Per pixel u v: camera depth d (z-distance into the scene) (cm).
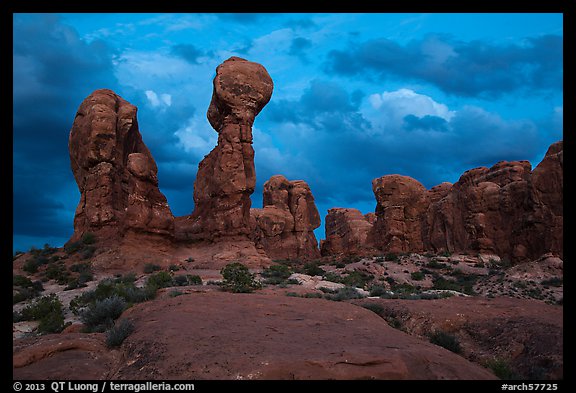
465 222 6006
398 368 912
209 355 980
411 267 5278
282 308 1559
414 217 7044
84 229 4628
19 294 2806
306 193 9088
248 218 4841
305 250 8488
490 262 5316
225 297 1720
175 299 1659
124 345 1170
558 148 5075
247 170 4872
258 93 5009
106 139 4819
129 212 4219
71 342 1169
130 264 3825
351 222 9231
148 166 4356
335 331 1255
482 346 1394
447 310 1647
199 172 5438
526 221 5084
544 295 3750
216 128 5397
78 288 3125
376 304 1844
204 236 4772
